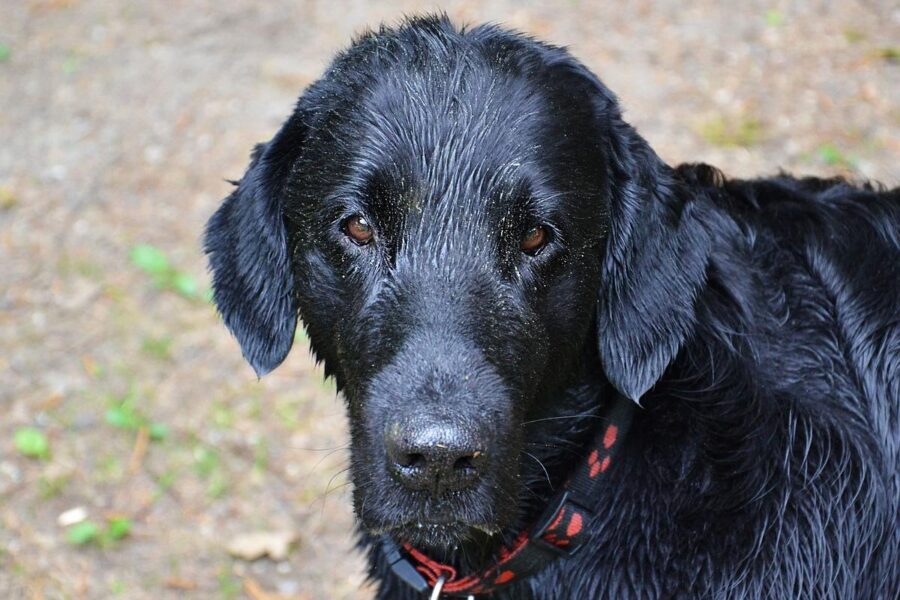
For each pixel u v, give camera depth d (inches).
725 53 78.9
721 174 41.8
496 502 35.1
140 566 49.9
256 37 83.7
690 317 37.5
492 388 35.0
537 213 36.1
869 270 39.8
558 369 37.4
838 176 45.2
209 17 86.6
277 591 49.5
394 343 35.4
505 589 39.0
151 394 55.9
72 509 51.6
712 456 37.9
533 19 84.0
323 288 37.3
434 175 36.0
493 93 36.4
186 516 51.6
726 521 37.5
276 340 39.0
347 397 37.6
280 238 38.7
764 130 70.6
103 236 66.0
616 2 86.0
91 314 60.6
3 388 56.0
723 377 38.4
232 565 50.2
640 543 37.7
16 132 74.9
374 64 37.4
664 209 37.6
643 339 37.4
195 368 57.2
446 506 35.0
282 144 38.4
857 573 38.2
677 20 83.2
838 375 39.0
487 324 35.4
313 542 51.0
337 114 37.1
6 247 65.3
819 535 37.6
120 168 71.4
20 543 50.3
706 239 38.1
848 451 38.1
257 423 54.9
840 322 39.4
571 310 37.0
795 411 38.2
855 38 79.2
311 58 80.7
